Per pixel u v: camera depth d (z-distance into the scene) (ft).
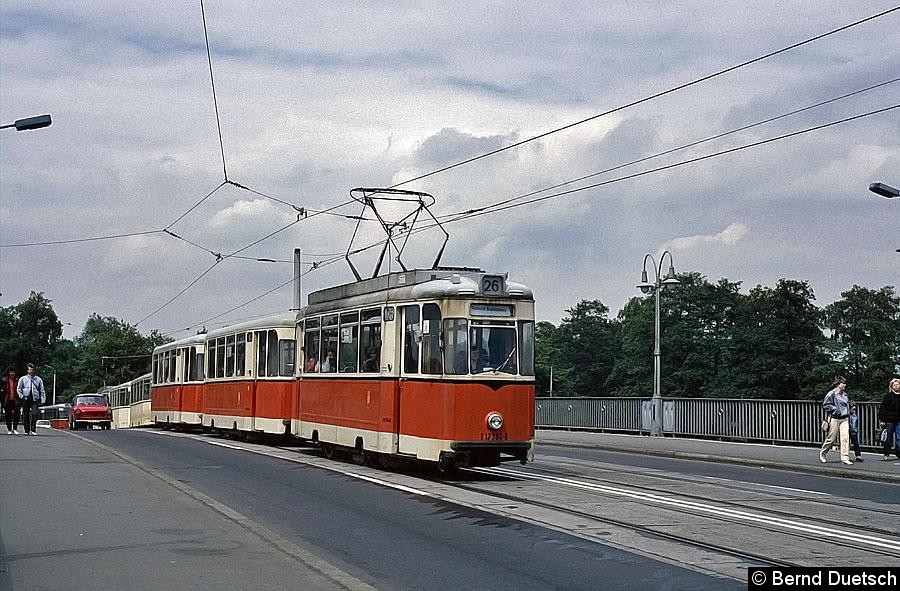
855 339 279.28
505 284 65.82
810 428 102.99
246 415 105.50
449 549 39.34
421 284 67.92
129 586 30.71
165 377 145.07
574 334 339.57
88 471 63.93
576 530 44.01
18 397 103.96
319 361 82.99
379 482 62.90
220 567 33.58
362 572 34.91
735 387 236.43
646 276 126.62
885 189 87.20
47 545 37.65
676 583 33.22
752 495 59.00
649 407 127.65
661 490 60.49
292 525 45.24
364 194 87.92
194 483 61.52
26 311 426.92
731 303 249.55
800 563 36.78
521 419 64.90
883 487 66.69
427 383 65.46
